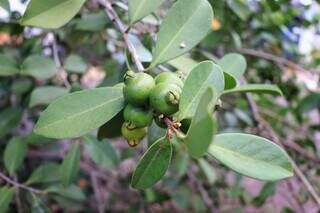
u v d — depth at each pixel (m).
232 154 0.30
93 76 1.13
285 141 0.86
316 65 0.97
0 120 0.64
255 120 0.83
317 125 0.92
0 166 0.78
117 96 0.34
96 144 0.62
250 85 0.41
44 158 0.92
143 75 0.30
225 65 0.43
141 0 0.38
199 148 0.24
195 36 0.36
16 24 0.65
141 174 0.31
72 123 0.33
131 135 0.32
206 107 0.24
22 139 0.61
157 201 0.96
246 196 1.03
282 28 0.92
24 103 0.67
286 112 0.97
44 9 0.35
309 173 0.92
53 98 0.59
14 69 0.58
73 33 0.67
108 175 1.13
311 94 0.84
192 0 0.37
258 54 0.87
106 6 0.44
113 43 0.91
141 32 0.53
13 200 0.74
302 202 0.82
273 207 0.97
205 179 1.07
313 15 0.93
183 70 0.42
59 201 0.71
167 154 0.30
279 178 0.29
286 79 1.01
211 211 0.98
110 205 1.11
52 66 0.60
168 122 0.29
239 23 0.82
